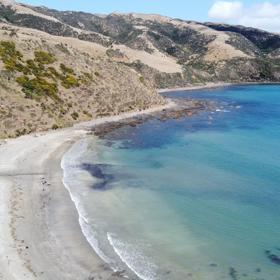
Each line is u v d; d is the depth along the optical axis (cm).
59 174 5191
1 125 7019
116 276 2977
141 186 4869
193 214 4109
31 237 3475
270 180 5125
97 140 7181
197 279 2986
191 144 7056
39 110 7931
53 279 2892
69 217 3922
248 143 7188
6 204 4106
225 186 4912
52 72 9400
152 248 3409
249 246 3478
